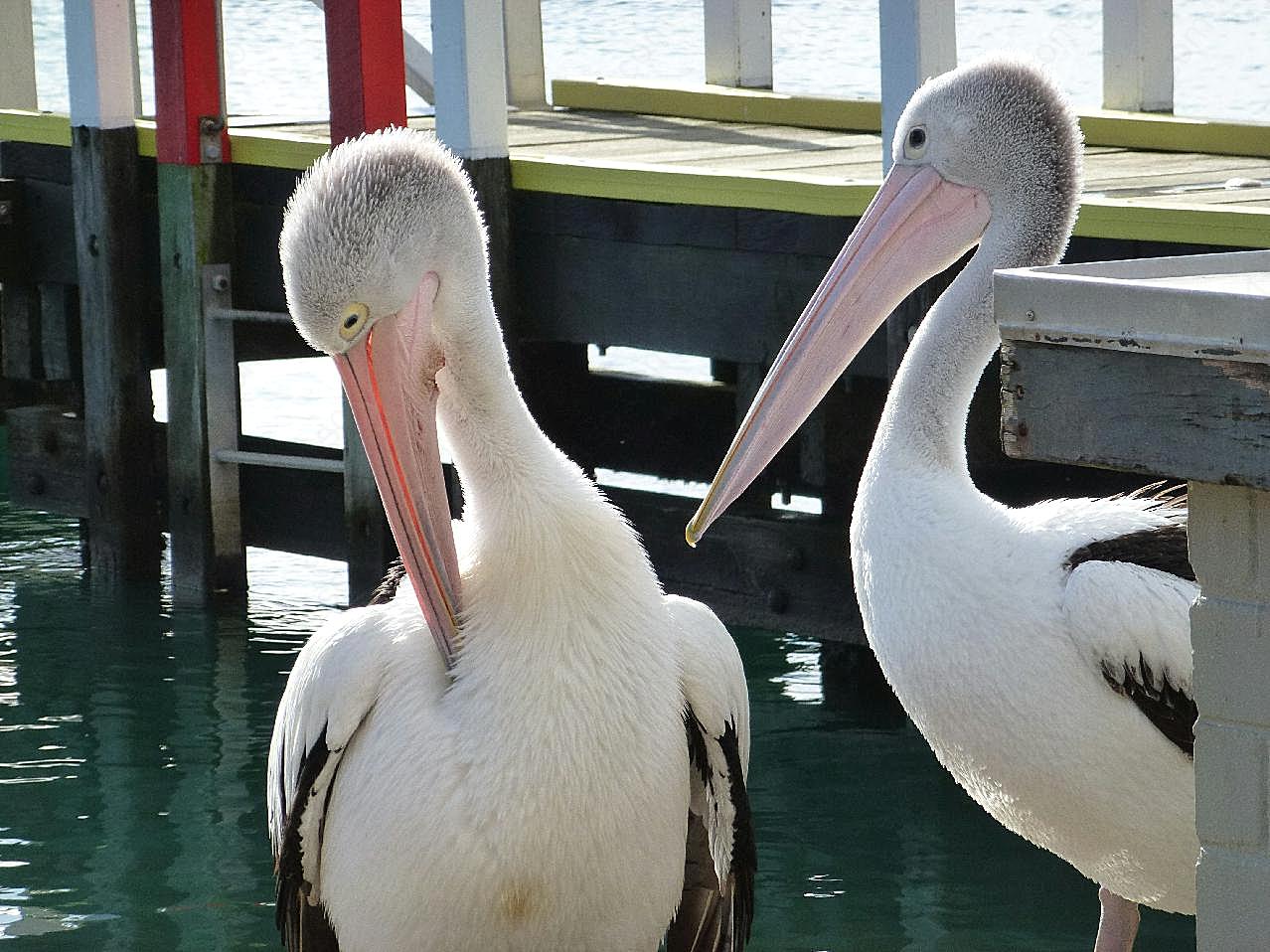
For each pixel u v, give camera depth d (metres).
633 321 8.23
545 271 8.53
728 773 4.04
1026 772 4.08
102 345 9.88
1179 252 6.71
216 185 9.36
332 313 3.65
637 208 8.14
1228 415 2.40
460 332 3.72
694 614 4.03
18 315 11.17
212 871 6.25
